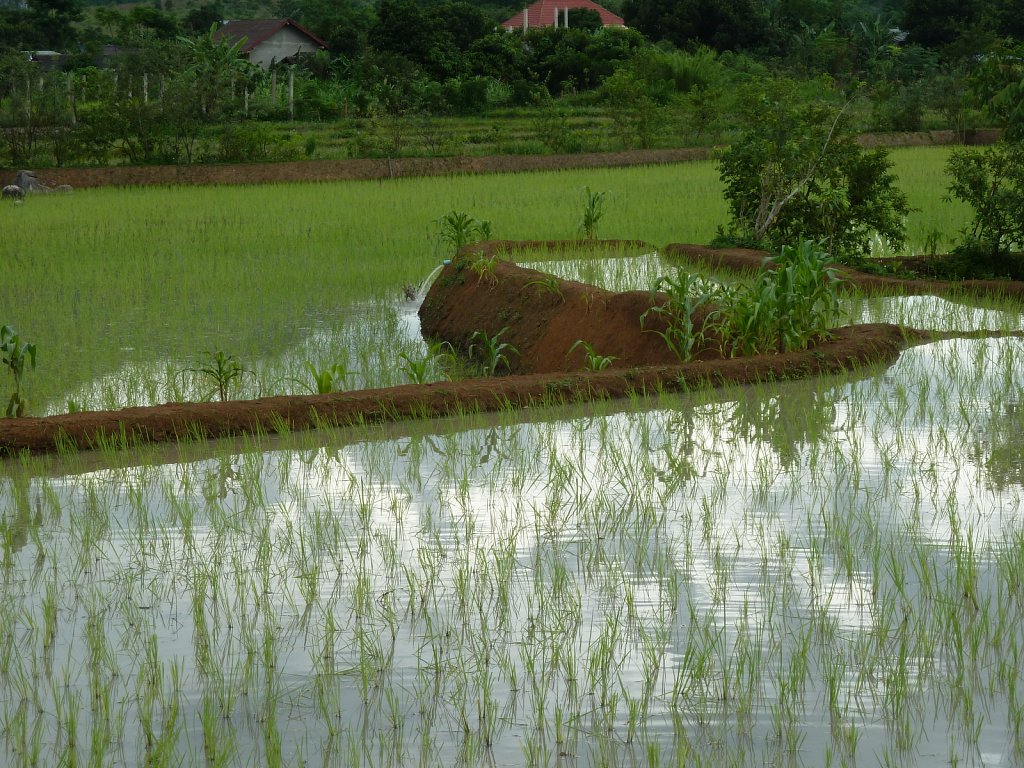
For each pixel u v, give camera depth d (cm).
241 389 1086
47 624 554
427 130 3812
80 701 495
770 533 677
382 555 654
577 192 2733
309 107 4391
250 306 1481
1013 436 862
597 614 575
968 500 723
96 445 862
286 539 679
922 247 1850
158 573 631
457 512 724
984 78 1571
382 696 500
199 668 523
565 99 4944
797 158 1728
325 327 1388
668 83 4819
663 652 533
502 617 571
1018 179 1530
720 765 443
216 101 3584
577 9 6725
